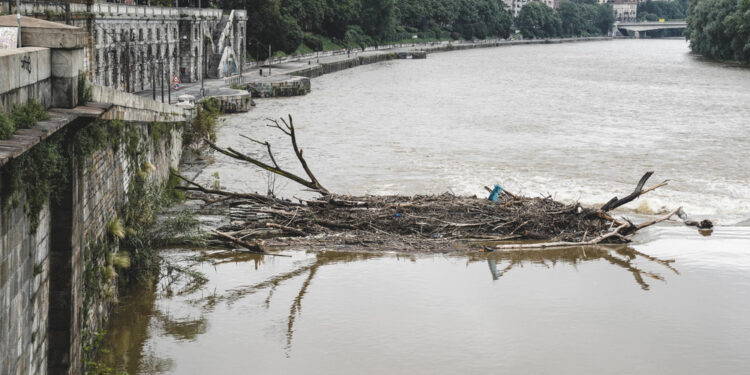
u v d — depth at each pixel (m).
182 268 32.12
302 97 113.25
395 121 86.62
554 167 60.72
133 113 30.72
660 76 161.12
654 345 26.94
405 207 39.50
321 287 31.97
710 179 56.81
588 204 47.72
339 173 56.84
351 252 36.34
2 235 14.86
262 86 112.75
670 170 60.09
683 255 37.34
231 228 37.88
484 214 39.44
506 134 78.25
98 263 24.11
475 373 24.59
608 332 27.95
